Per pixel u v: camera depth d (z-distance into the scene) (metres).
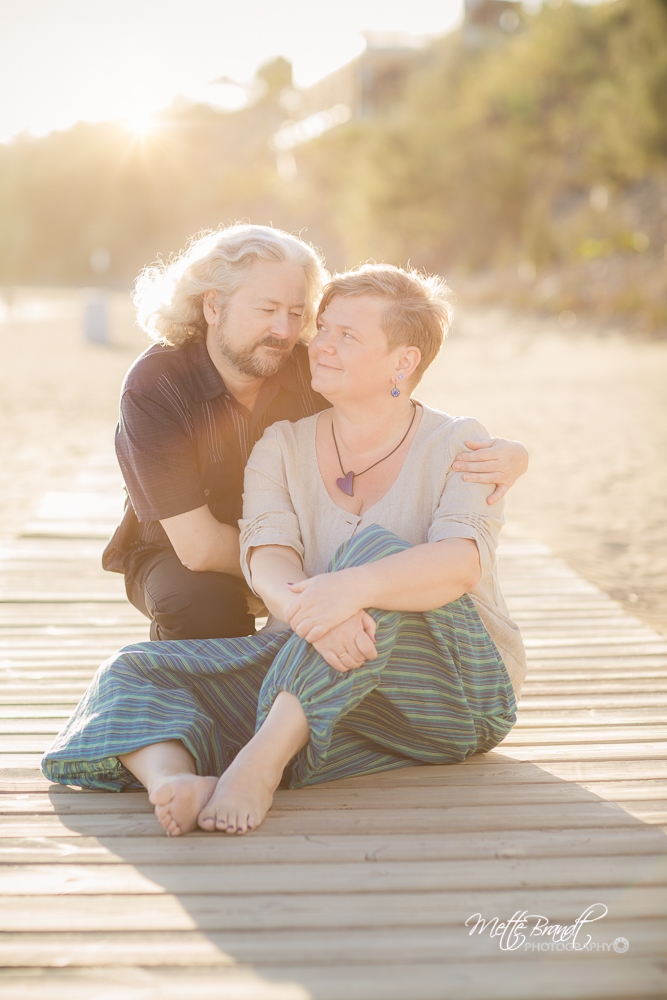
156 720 2.04
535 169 21.66
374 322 2.10
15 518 5.52
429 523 2.21
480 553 2.09
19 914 1.62
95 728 2.06
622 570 4.45
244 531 2.23
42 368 14.62
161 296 2.40
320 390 2.15
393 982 1.46
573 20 21.73
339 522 2.22
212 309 2.33
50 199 66.44
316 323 2.26
